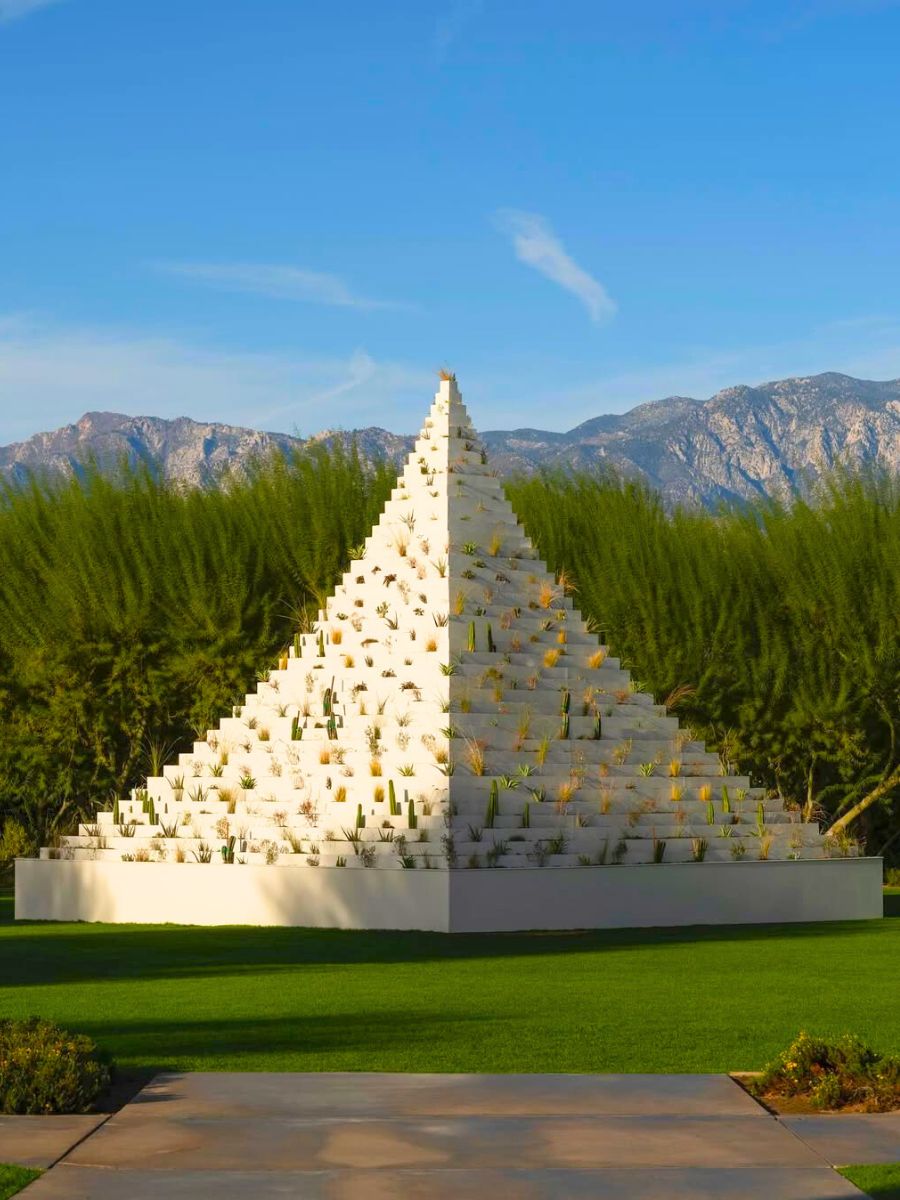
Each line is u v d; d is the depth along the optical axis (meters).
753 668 50.50
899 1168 11.56
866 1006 19.02
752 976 22.03
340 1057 15.63
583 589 52.06
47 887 33.78
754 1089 14.12
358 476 53.00
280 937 27.94
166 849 32.69
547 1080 14.41
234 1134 12.52
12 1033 14.47
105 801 52.25
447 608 32.47
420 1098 13.70
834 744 49.88
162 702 50.41
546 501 54.38
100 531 51.22
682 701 49.75
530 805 30.81
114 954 25.50
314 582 49.84
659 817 31.95
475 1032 17.08
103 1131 12.64
